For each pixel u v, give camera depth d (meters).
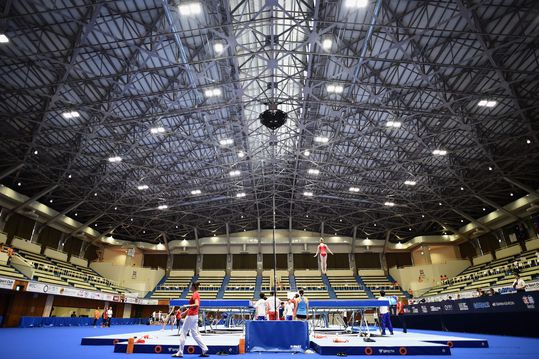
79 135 25.38
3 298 24.55
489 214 37.50
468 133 24.41
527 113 21.84
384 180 34.25
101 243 46.66
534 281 23.55
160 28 16.98
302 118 24.16
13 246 31.73
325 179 36.12
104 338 11.09
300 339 8.84
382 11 16.34
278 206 45.44
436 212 42.06
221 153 30.42
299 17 17.05
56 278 30.70
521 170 30.16
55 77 19.00
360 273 49.25
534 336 14.00
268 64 18.09
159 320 39.66
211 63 17.69
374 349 8.50
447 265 43.75
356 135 26.45
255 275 48.69
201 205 41.75
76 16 15.65
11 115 19.83
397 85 20.48
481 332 17.45
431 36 17.31
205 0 15.50
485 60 18.39
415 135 24.34
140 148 27.92
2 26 14.64
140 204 37.06
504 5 15.30
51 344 11.48
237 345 8.57
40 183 32.31
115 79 19.91
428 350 8.58
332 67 20.52
